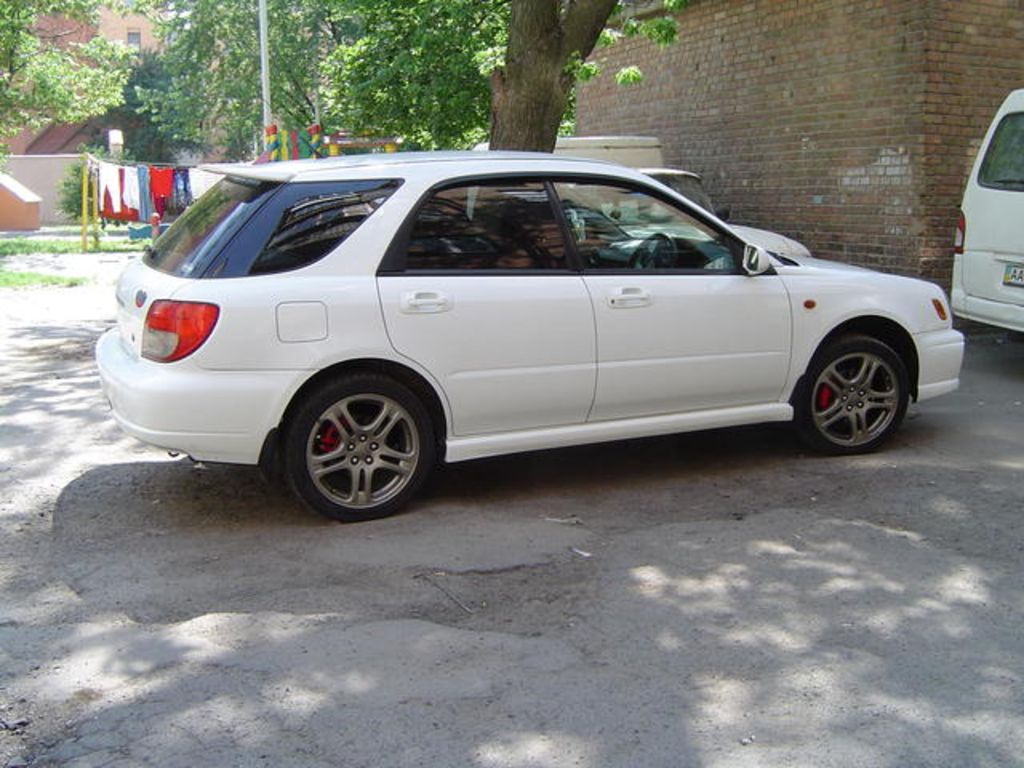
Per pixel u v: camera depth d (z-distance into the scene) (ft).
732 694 11.60
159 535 16.47
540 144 30.60
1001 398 25.43
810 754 10.42
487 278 17.20
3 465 20.13
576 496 18.33
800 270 19.97
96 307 44.83
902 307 20.63
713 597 14.15
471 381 17.12
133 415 16.03
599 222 18.29
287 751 10.51
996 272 27.14
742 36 39.70
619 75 37.50
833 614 13.62
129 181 81.10
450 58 61.41
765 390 19.57
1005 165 27.04
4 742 10.67
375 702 11.43
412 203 16.92
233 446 15.98
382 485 17.30
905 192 33.06
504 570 15.06
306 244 16.30
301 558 15.48
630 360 18.19
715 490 18.62
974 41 32.32
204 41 122.83
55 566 15.24
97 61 104.53
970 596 14.16
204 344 15.60
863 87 34.27
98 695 11.61
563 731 10.86
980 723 11.00
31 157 131.85
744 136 40.06
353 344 16.24
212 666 12.25
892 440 21.67
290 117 123.44
